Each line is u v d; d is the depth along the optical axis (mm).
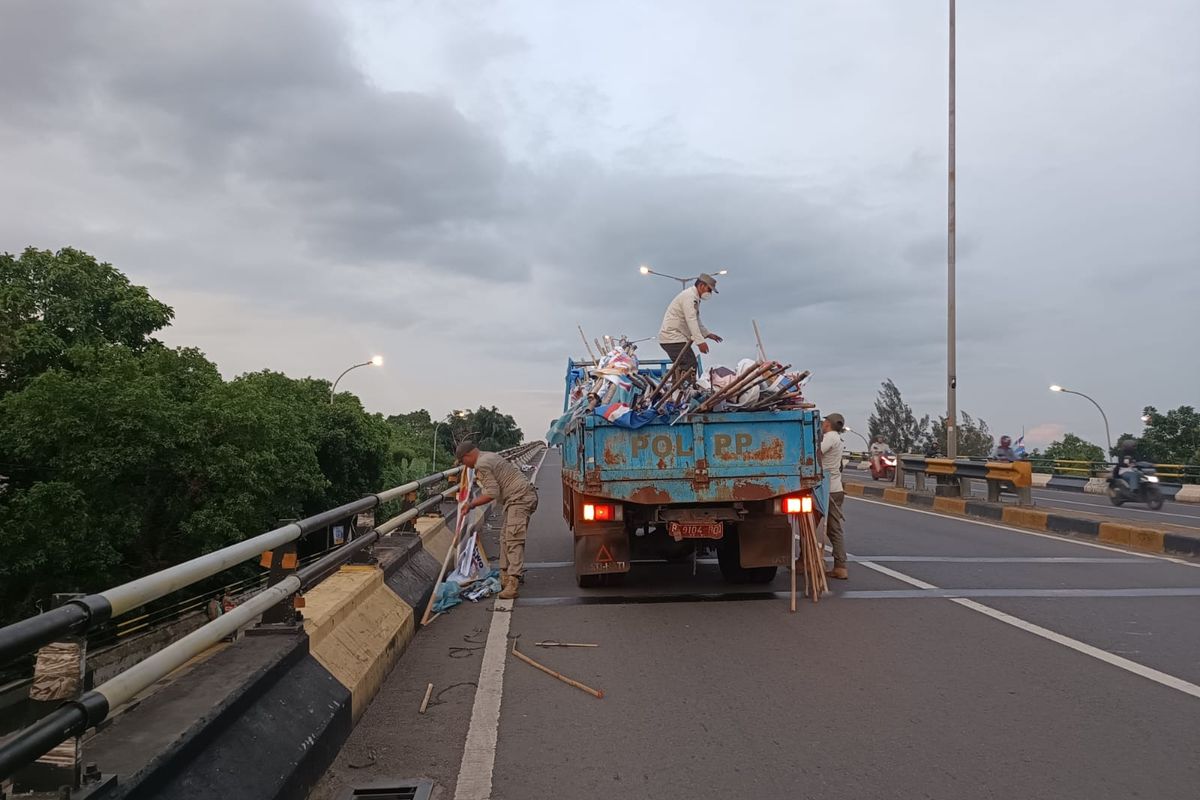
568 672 5852
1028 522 14891
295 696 3998
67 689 2441
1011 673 5664
